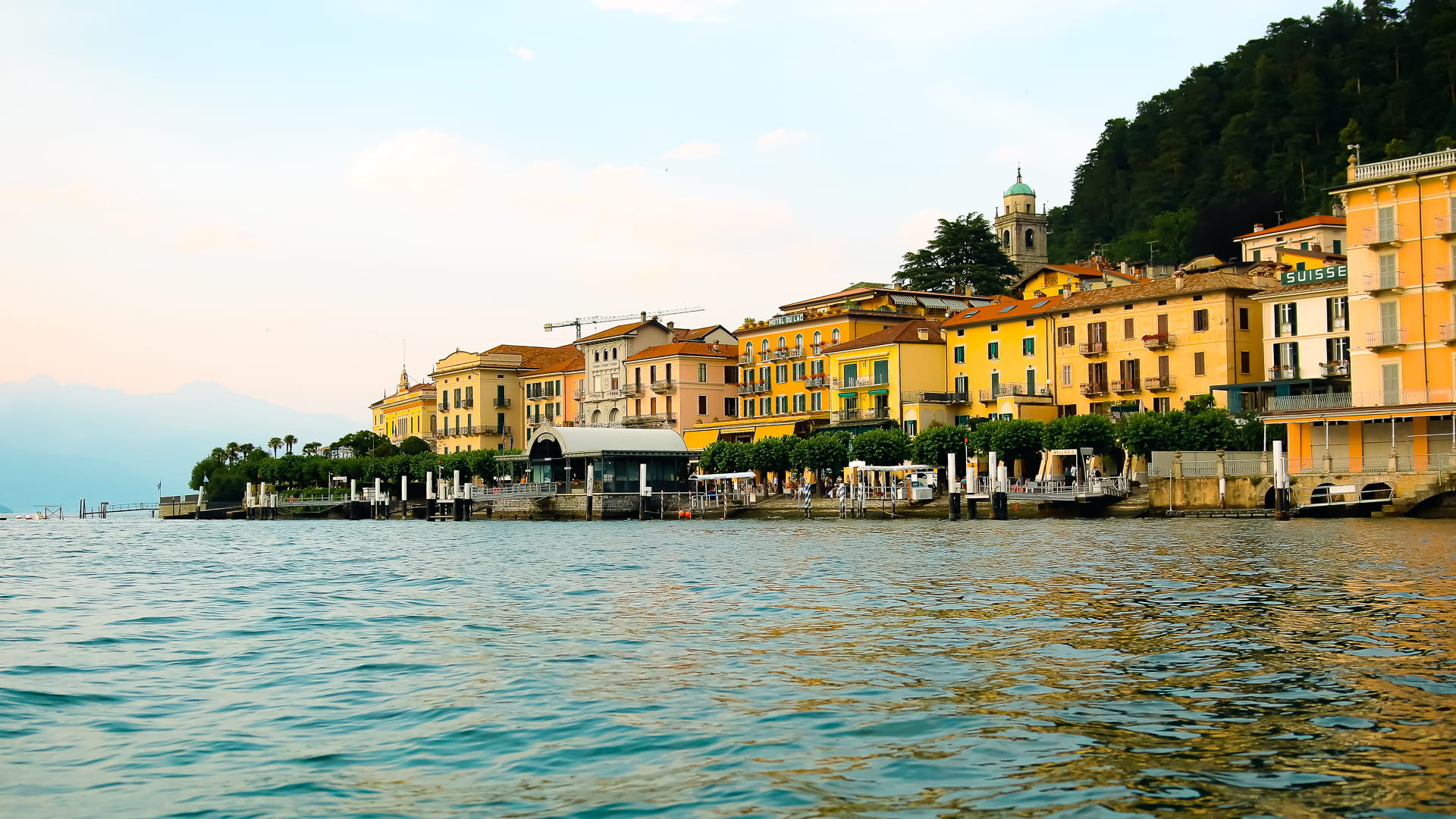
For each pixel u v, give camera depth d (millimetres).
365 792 14422
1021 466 96625
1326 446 70250
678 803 13625
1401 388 71062
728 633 26516
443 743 16641
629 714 18141
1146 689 19031
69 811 13906
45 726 18109
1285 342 83625
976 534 62188
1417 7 174250
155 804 14125
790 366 126312
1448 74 162875
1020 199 190250
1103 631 25234
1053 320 99875
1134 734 16156
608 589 37594
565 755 15812
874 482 101688
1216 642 23328
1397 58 171125
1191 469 74688
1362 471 67062
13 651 25797
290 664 23531
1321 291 81188
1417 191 70438
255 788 14680
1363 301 72875
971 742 15906
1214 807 12953
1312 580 33688
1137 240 170125
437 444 167375
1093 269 126062
